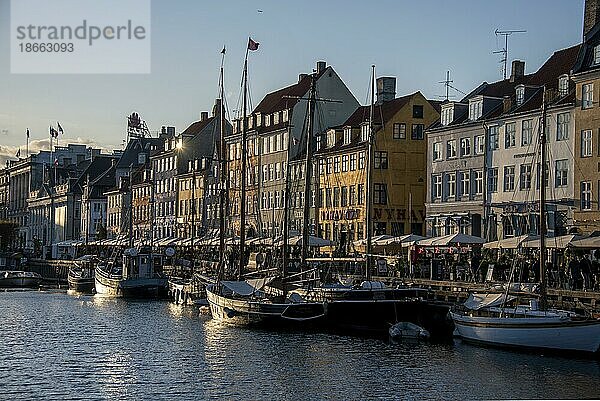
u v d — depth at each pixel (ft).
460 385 126.31
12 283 419.95
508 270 178.91
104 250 478.18
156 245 367.25
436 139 277.64
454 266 195.42
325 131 343.26
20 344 178.29
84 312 251.80
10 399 122.62
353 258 201.36
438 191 276.21
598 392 120.06
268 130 370.12
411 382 129.59
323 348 162.91
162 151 499.51
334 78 359.25
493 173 251.39
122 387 130.41
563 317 144.05
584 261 167.22
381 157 302.04
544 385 124.67
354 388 126.62
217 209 406.82
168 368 145.59
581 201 219.00
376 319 178.81
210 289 222.89
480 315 160.97
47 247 610.24
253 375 137.80
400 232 303.48
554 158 228.63
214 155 422.00
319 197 330.95
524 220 236.84
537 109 233.76
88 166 631.97
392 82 335.88
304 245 209.05
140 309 261.03
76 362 153.48
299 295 190.60
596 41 220.43
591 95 217.97
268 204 371.56
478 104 260.83
